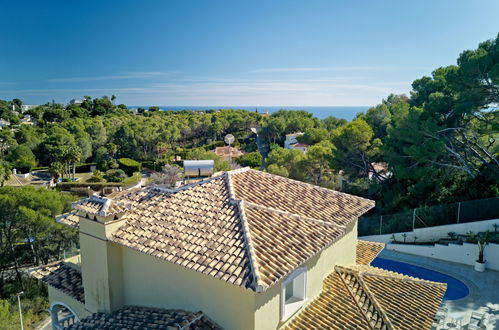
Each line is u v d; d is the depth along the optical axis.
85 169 81.44
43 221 25.50
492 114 25.84
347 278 11.49
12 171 73.00
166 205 11.00
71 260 15.16
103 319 9.60
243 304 7.91
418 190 28.23
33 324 20.31
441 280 21.75
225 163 48.97
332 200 12.88
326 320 9.50
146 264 9.87
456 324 15.20
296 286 9.95
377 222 29.39
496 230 23.92
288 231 9.45
